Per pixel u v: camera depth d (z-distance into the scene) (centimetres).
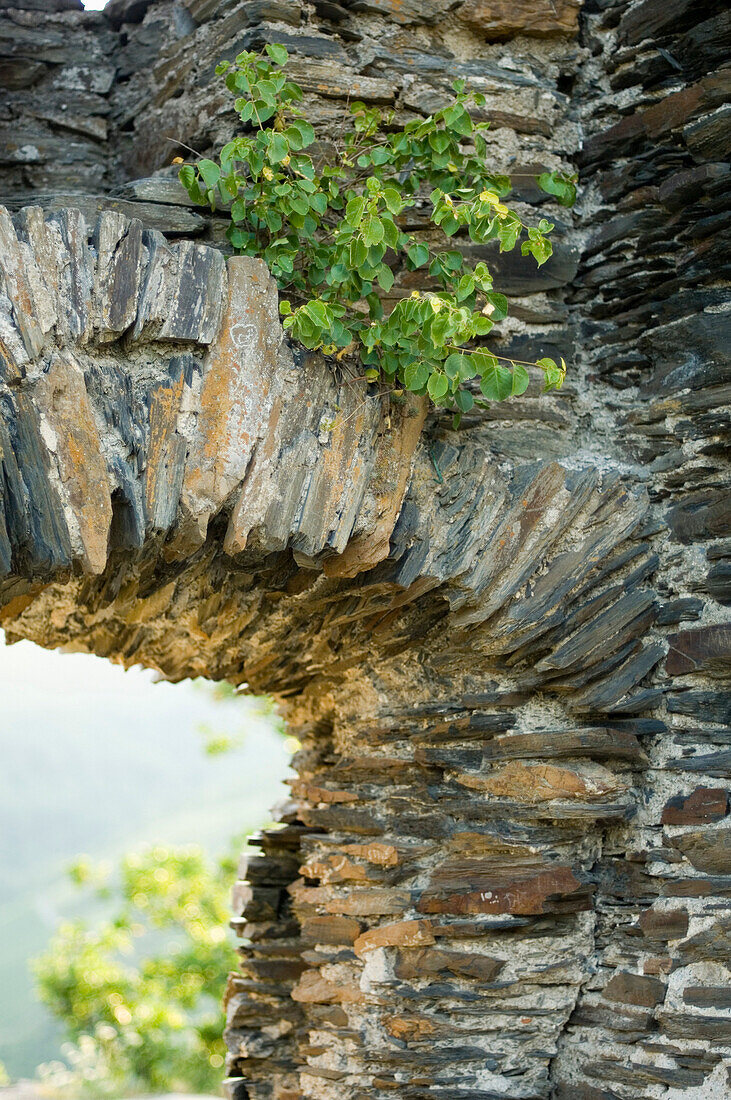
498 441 261
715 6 256
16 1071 1271
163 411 200
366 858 267
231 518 209
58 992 793
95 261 195
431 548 239
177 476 201
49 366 188
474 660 260
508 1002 250
